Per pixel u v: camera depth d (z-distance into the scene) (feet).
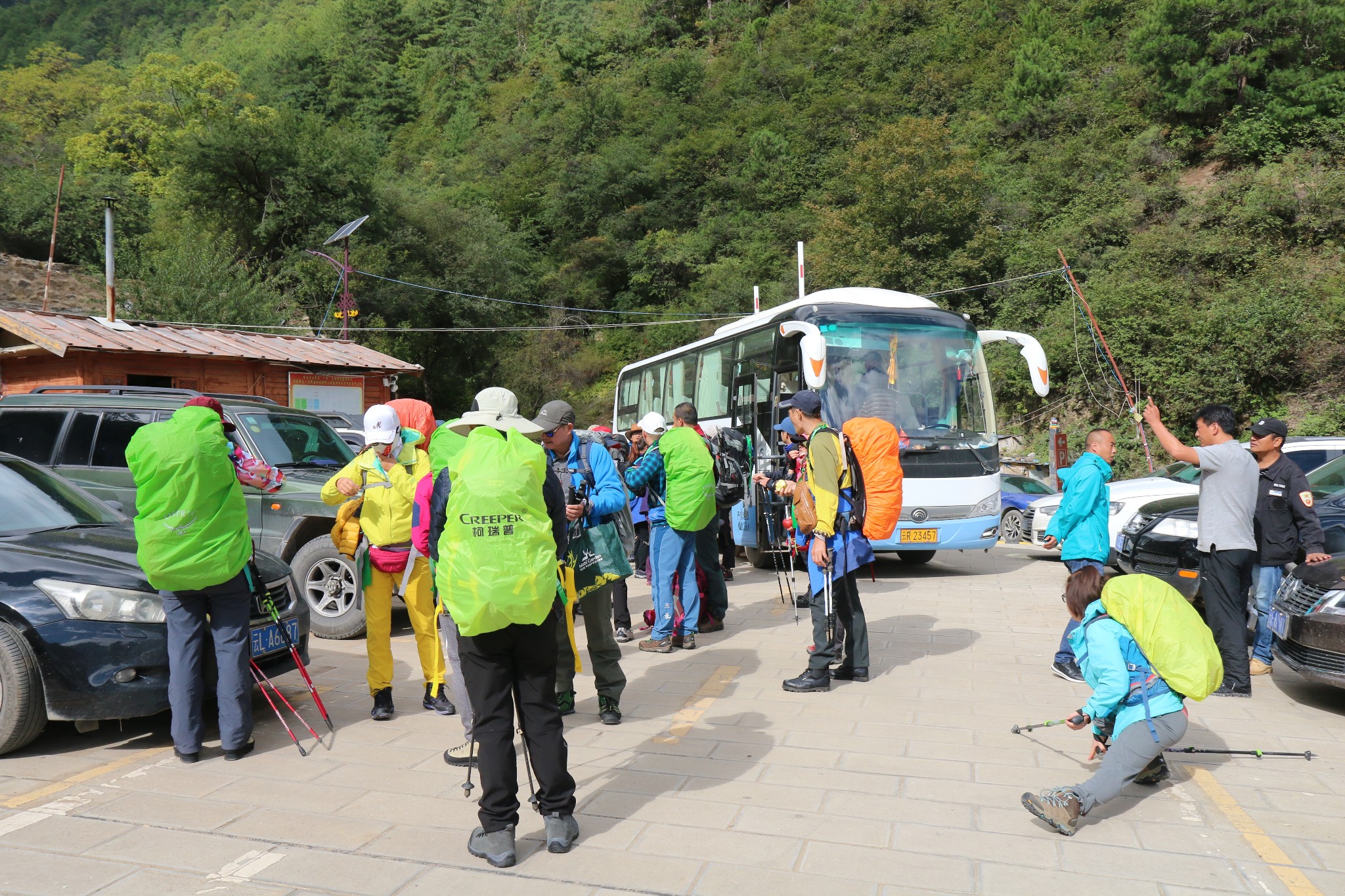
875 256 117.39
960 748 15.35
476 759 14.57
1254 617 22.17
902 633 24.97
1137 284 90.43
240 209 127.85
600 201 205.46
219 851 11.27
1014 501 50.80
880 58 209.77
